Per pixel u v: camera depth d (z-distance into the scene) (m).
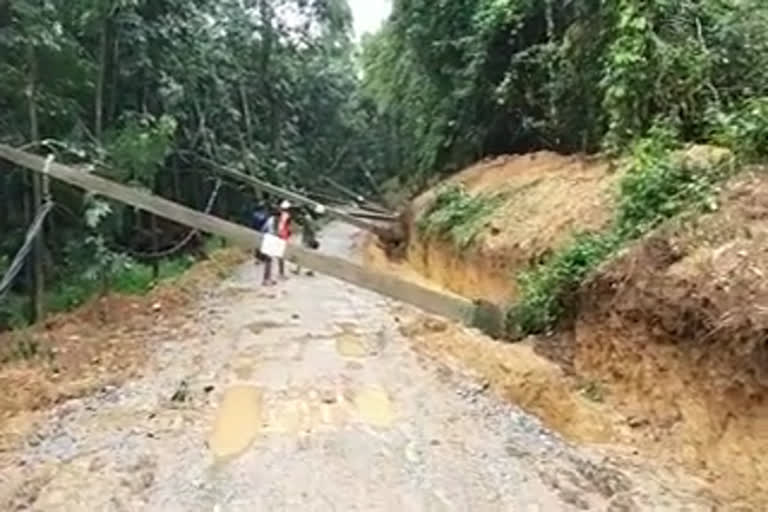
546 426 9.17
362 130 53.94
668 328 9.05
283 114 41.28
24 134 16.39
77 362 12.30
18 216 17.52
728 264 8.84
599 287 10.93
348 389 10.28
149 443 8.40
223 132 31.33
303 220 29.59
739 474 7.45
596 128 19.11
